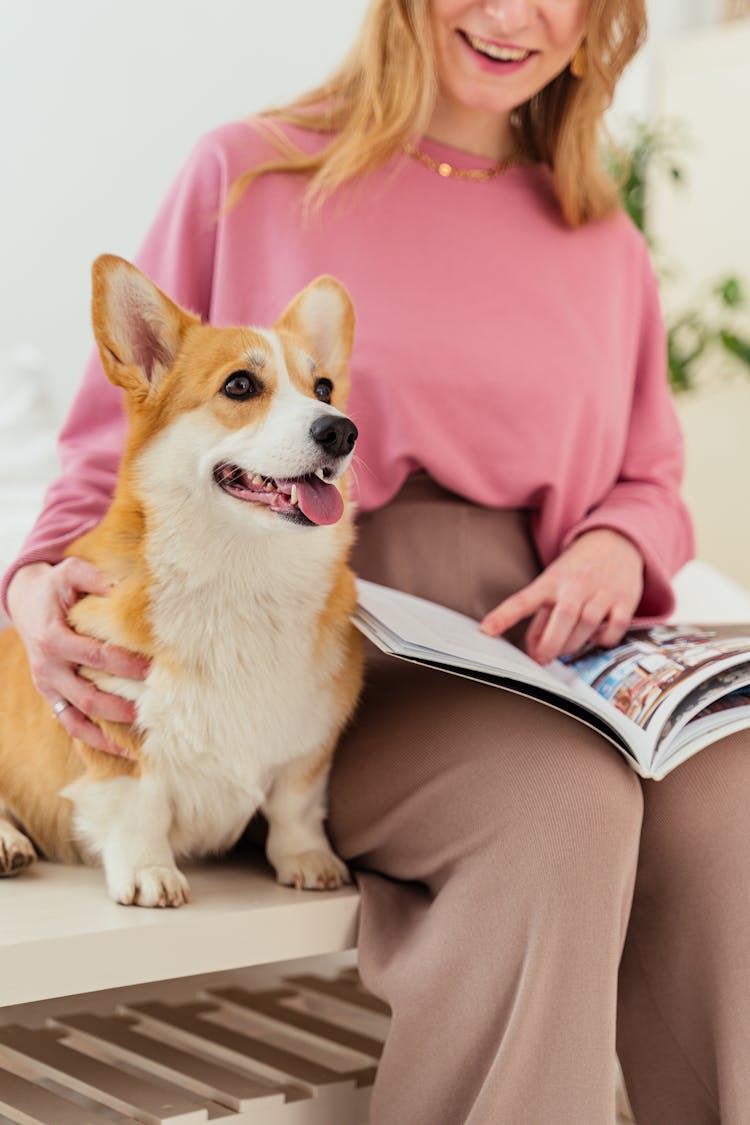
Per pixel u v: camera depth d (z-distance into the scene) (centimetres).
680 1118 122
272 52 305
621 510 155
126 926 109
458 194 158
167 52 294
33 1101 125
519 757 118
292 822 131
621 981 127
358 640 131
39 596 124
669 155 346
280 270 149
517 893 110
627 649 134
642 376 173
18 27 279
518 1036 106
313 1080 135
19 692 133
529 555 154
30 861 126
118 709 118
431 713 130
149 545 120
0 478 233
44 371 266
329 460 118
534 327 152
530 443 149
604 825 111
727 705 118
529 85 154
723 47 341
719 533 354
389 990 116
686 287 346
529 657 139
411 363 145
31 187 283
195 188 154
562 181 161
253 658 121
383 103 150
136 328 124
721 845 118
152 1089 129
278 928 119
